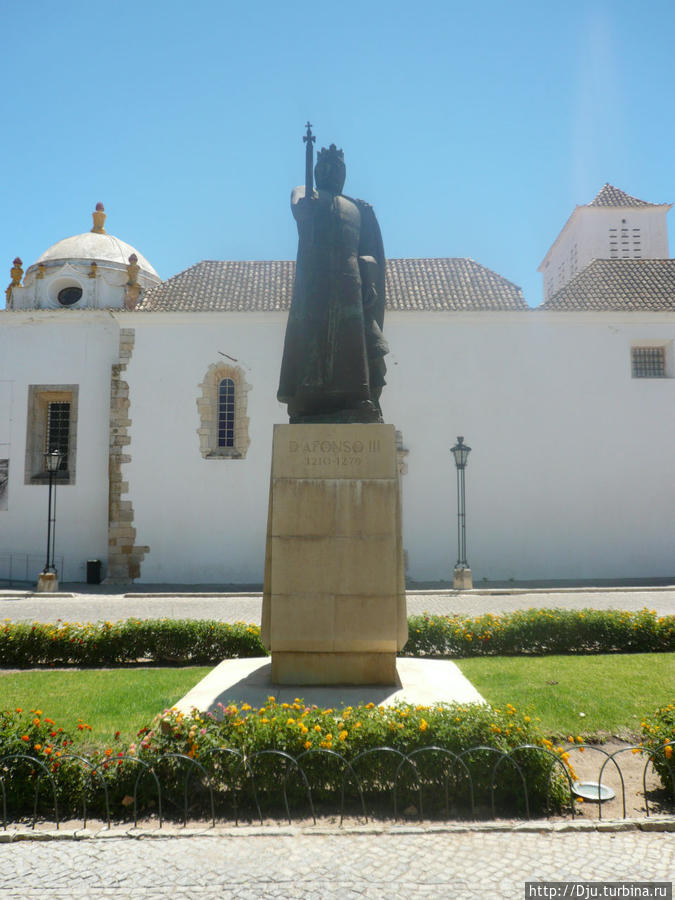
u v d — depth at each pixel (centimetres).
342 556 679
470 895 367
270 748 504
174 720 536
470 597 1861
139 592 2053
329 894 369
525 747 493
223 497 2395
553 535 2395
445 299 2520
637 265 2755
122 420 2417
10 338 2527
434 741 505
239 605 1717
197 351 2453
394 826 453
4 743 509
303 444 692
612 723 686
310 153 755
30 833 445
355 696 639
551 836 439
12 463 2466
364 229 806
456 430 2430
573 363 2462
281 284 2642
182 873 394
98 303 2573
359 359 736
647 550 2397
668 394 2464
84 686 848
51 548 2427
